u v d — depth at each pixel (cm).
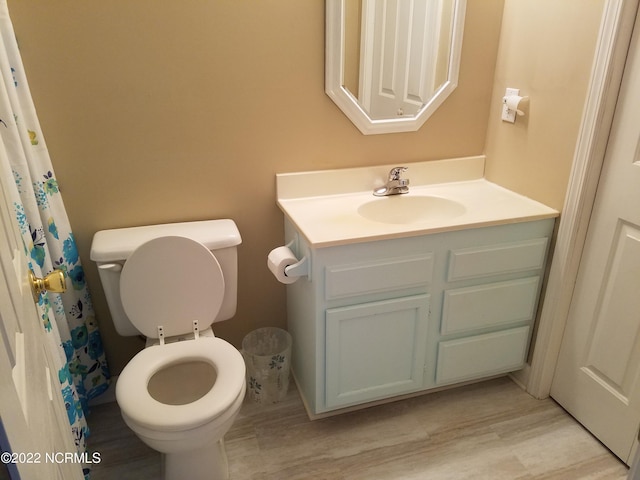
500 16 190
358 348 172
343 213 177
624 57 147
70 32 151
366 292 164
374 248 160
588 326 174
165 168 175
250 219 193
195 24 161
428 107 194
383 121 192
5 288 66
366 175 198
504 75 193
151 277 161
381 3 173
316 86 180
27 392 67
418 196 197
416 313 174
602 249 164
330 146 191
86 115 161
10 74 137
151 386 160
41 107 156
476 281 178
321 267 156
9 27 138
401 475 163
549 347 188
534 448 174
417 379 187
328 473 164
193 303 168
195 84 168
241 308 207
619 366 164
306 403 193
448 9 182
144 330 167
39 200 148
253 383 193
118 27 154
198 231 175
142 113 166
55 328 142
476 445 176
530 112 182
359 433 181
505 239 175
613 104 152
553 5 166
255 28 167
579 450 173
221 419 138
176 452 139
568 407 189
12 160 135
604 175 159
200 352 160
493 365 195
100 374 188
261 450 174
